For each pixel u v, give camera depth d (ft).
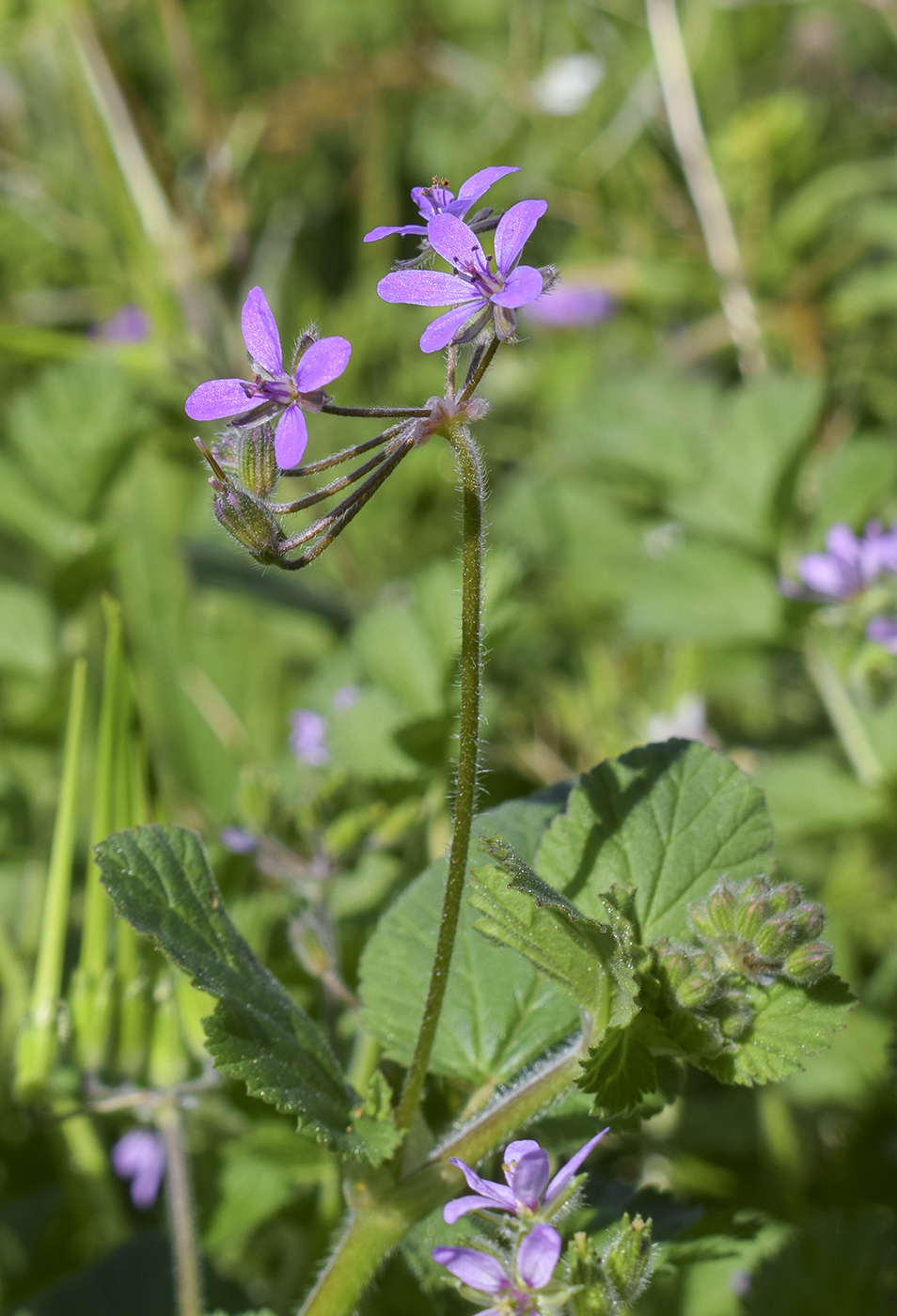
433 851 1.71
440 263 1.39
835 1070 1.68
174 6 2.39
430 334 1.31
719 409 2.18
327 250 3.08
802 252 2.66
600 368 2.65
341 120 2.77
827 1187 1.67
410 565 2.41
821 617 1.82
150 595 2.19
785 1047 1.37
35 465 1.92
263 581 2.20
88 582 1.94
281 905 1.69
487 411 1.31
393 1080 1.51
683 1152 1.68
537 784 2.04
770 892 1.36
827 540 1.87
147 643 2.16
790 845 1.86
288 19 3.46
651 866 1.40
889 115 2.74
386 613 1.69
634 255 2.68
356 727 1.67
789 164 2.56
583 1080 1.36
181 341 2.32
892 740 1.77
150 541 2.23
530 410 2.76
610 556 2.27
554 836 1.41
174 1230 1.50
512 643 2.25
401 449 1.32
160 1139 1.63
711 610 1.91
